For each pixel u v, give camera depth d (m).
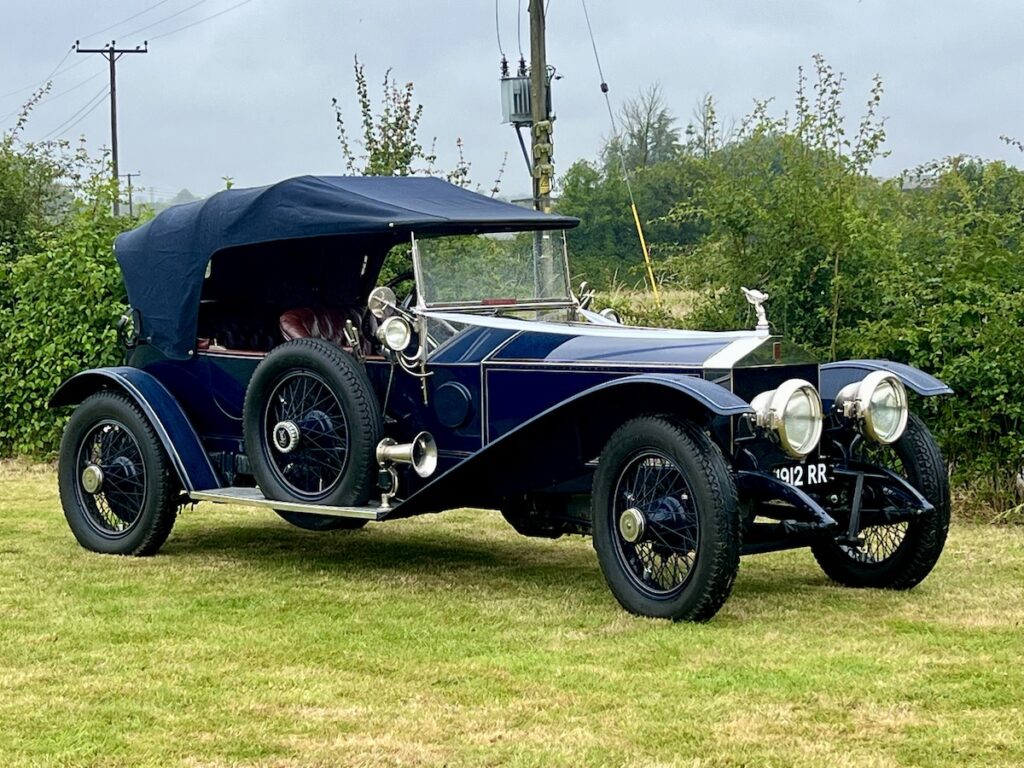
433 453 6.40
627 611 5.87
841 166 9.88
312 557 7.39
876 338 8.77
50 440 11.30
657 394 5.77
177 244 7.24
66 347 11.16
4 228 14.16
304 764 4.00
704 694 4.63
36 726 4.34
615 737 4.20
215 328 7.55
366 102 12.61
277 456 6.83
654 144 31.53
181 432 7.25
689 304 10.45
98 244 11.34
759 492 5.75
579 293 7.59
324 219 6.62
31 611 5.98
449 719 4.39
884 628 5.57
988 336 8.28
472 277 6.92
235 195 7.04
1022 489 8.27
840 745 4.12
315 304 7.88
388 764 3.99
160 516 7.25
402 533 8.24
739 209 9.76
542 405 6.21
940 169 10.19
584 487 6.32
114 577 6.78
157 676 4.92
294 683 4.82
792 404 5.64
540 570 7.00
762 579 6.68
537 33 12.71
